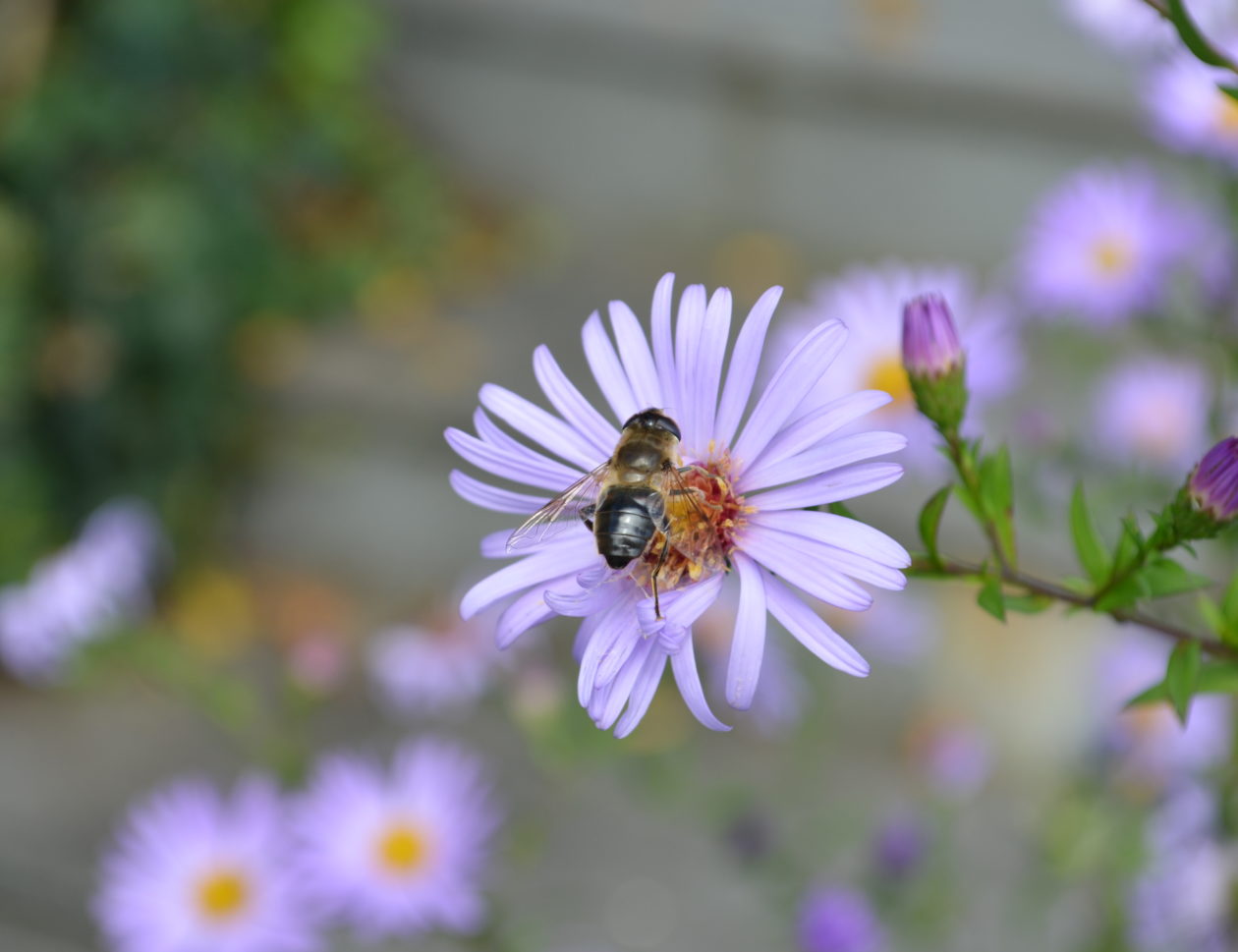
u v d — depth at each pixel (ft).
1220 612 0.82
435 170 2.61
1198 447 1.16
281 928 1.23
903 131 2.26
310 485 2.33
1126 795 1.20
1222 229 1.14
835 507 0.78
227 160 2.41
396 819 1.23
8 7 2.38
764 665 1.22
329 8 2.50
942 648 1.86
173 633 2.26
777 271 2.33
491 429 0.82
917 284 1.15
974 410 1.10
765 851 1.24
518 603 0.80
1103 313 1.17
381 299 2.43
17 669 2.21
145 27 2.39
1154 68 1.13
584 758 1.26
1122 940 1.17
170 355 2.30
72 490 2.35
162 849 1.28
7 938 1.91
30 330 2.32
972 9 2.16
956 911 1.22
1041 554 1.68
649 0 2.34
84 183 2.38
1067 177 2.16
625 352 0.81
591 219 2.55
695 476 0.79
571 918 1.70
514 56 2.50
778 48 2.25
